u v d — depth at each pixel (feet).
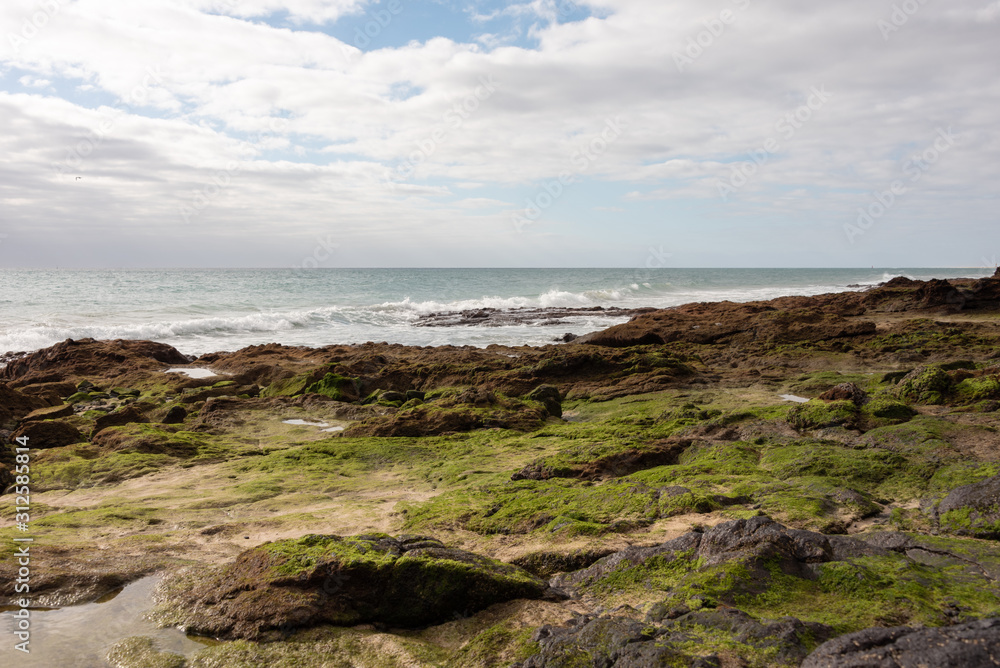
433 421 48.16
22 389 69.97
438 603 18.63
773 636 14.08
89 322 134.41
